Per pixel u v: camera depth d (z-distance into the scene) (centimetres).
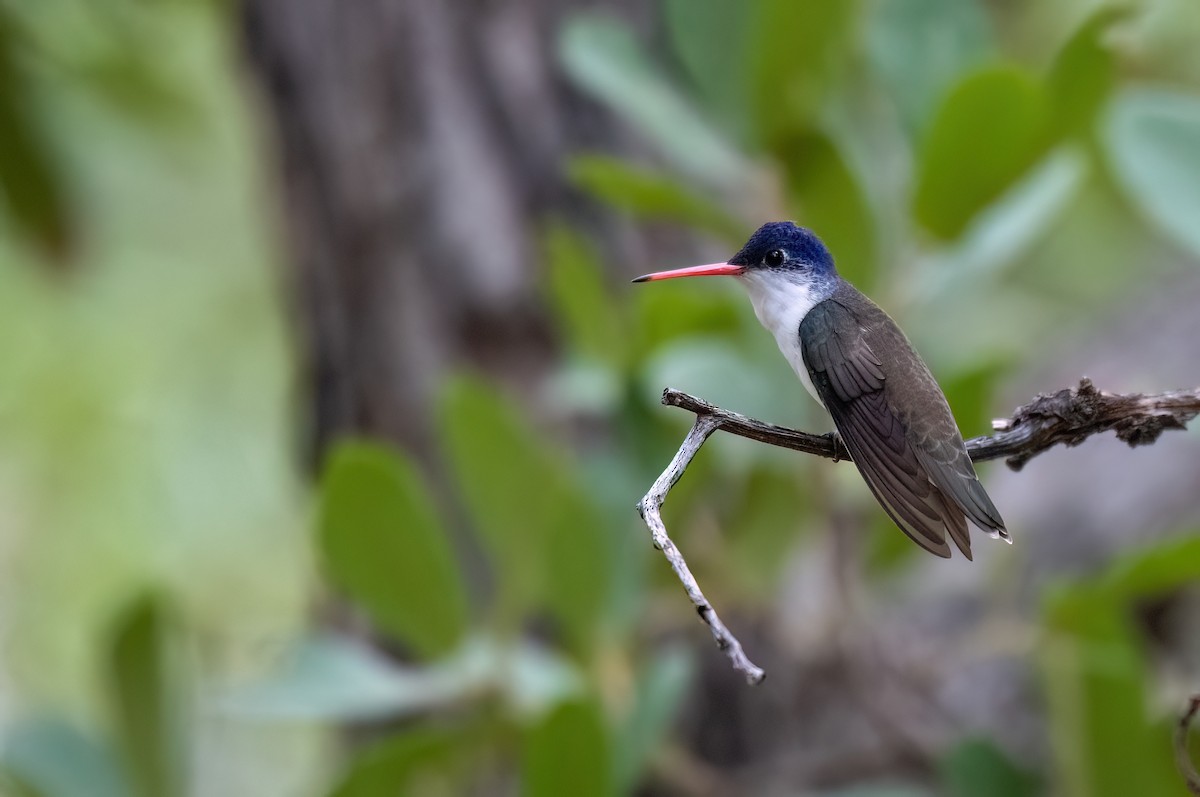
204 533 1571
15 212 1278
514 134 1060
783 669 985
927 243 855
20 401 1554
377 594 805
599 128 1060
